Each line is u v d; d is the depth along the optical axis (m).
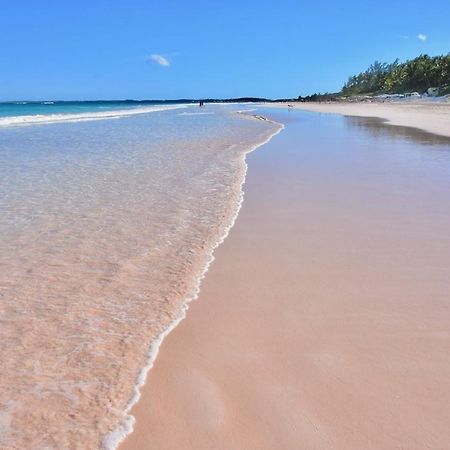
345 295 4.41
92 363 3.39
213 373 3.28
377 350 3.49
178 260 5.36
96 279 4.83
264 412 2.86
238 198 8.24
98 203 7.90
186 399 3.00
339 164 11.62
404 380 3.13
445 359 3.36
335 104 99.12
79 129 25.70
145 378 3.23
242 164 11.95
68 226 6.59
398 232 6.17
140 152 14.52
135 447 2.61
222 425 2.77
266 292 4.52
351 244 5.77
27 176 10.39
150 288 4.64
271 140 18.20
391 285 4.59
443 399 2.93
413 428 2.70
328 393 3.02
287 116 44.41
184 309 4.22
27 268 5.09
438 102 71.44
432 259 5.22
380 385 3.08
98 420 2.81
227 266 5.19
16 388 3.10
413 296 4.35
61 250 5.64
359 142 16.80
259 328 3.87
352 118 36.97
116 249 5.70
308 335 3.73
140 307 4.25
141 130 24.72
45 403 2.96
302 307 4.20
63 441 2.64
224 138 19.30
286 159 12.68
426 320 3.91
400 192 8.41
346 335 3.71
